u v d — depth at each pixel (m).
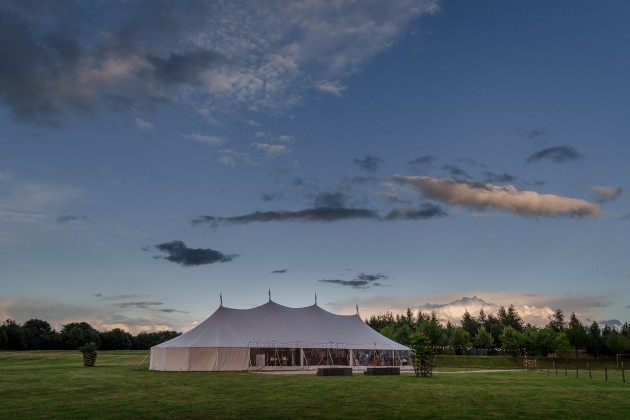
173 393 23.34
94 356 48.78
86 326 142.88
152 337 142.50
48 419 15.68
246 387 26.44
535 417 16.12
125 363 55.59
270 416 16.25
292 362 45.50
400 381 31.19
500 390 25.20
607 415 16.64
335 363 47.06
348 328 51.91
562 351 80.38
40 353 84.12
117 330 135.88
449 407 18.44
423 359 37.22
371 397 21.72
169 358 42.69
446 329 107.56
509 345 83.88
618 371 51.78
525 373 43.12
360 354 48.34
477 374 40.81
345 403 19.58
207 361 42.75
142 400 20.62
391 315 135.00
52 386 26.91
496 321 133.25
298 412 17.12
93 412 17.19
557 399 21.12
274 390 24.83
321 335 48.53
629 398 21.62
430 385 28.19
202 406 18.69
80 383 28.78
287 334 47.22
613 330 94.31
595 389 26.05
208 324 46.81
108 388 25.81
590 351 91.00
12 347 121.06
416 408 18.14
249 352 43.78
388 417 16.00
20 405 19.11
